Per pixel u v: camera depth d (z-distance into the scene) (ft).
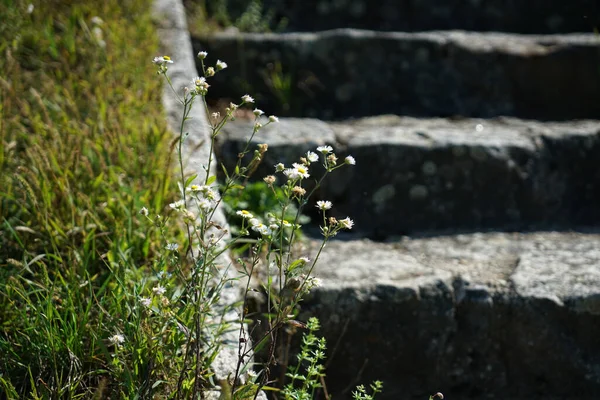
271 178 6.18
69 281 7.59
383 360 9.29
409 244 11.00
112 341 6.28
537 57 13.96
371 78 14.30
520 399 9.29
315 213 11.68
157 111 10.62
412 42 14.26
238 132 11.91
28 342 6.89
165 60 6.31
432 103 14.17
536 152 11.95
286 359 8.57
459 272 9.73
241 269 9.02
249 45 14.25
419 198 11.80
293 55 14.29
